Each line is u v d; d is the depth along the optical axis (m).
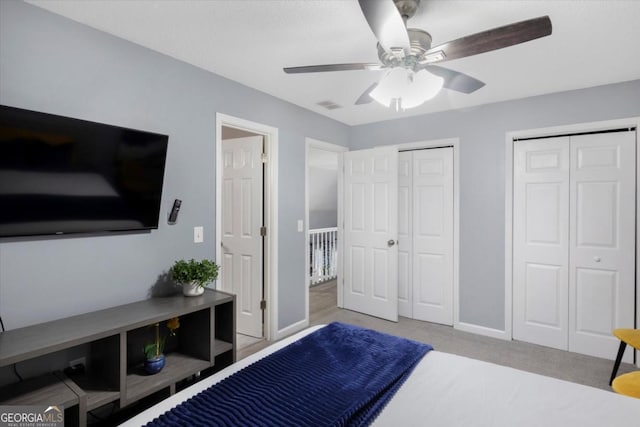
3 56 1.67
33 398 1.57
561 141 3.11
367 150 4.08
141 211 2.17
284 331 3.43
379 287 4.00
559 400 1.31
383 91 1.91
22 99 1.73
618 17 1.85
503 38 1.51
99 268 2.03
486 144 3.44
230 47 2.25
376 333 2.00
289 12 1.85
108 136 1.97
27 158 1.68
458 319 3.63
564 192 3.09
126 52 2.14
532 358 2.94
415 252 3.96
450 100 3.34
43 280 1.81
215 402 1.27
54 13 1.84
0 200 1.62
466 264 3.58
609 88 2.87
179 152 2.44
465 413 1.24
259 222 3.34
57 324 1.77
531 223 3.25
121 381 1.75
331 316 4.06
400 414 1.23
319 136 3.84
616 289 2.89
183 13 1.86
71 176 1.85
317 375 1.47
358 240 4.19
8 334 1.63
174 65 2.40
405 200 4.03
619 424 1.17
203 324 2.24
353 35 2.09
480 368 1.58
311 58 2.41
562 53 2.30
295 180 3.52
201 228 2.59
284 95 3.21
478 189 3.50
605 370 2.72
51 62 1.83
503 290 3.38
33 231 1.74
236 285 3.51
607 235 2.92
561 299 3.12
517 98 3.26
